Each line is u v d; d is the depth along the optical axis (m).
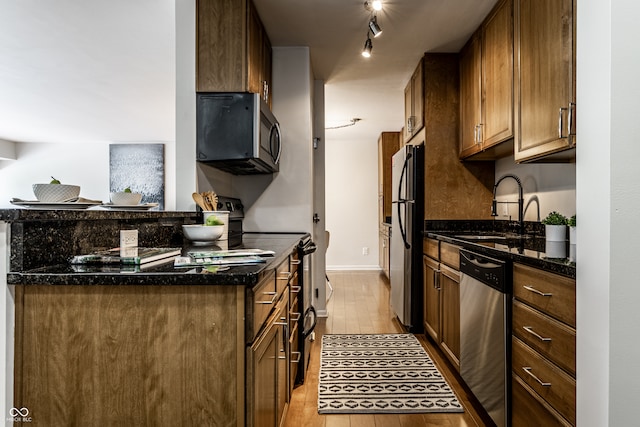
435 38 3.02
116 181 7.63
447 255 2.66
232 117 2.31
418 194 3.43
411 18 2.71
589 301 1.10
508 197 3.09
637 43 1.02
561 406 1.32
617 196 1.02
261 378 1.22
